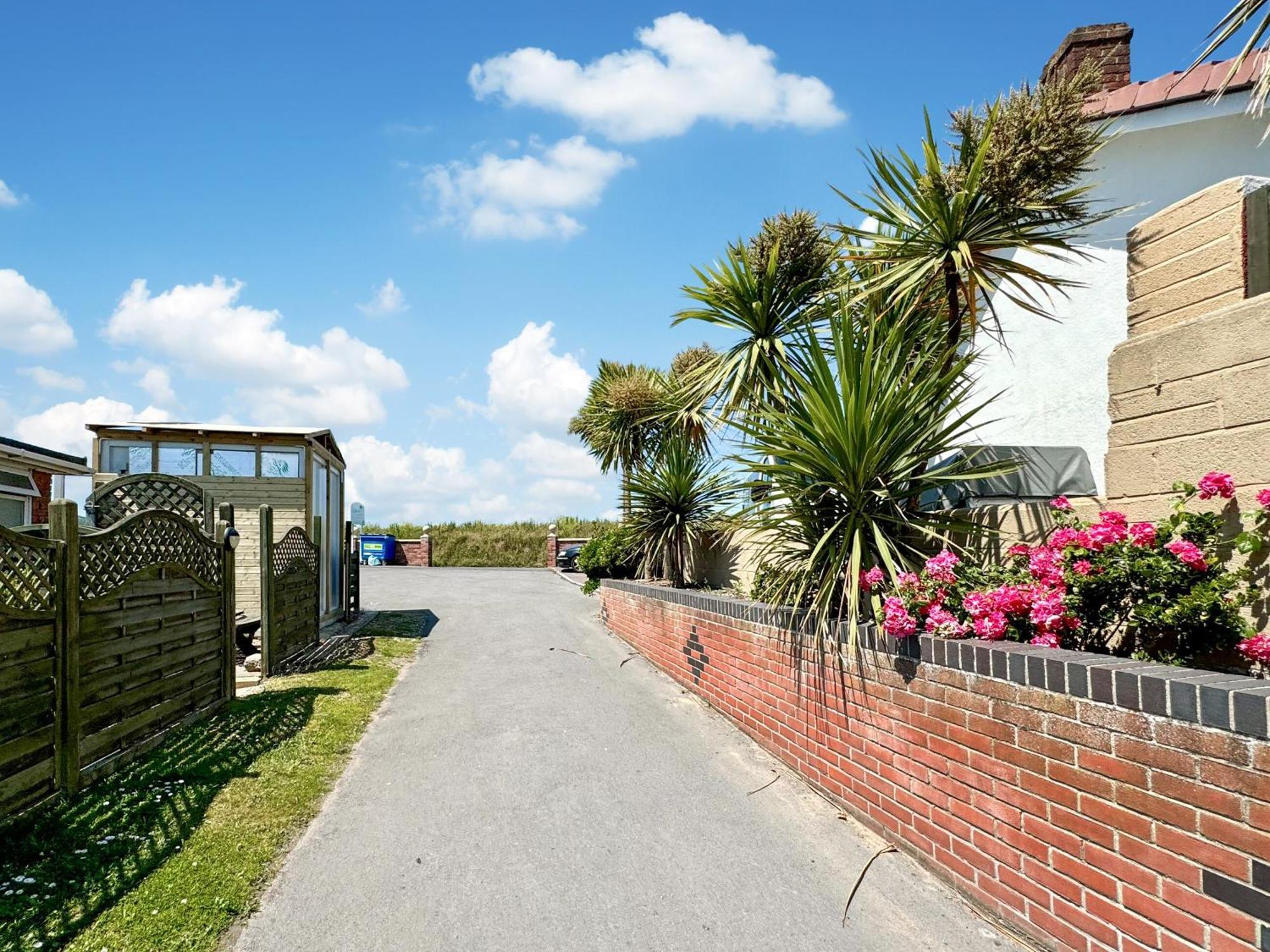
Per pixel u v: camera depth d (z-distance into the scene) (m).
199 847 3.62
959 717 3.27
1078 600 3.30
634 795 4.50
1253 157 7.30
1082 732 2.59
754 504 5.32
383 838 3.88
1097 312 7.07
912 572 4.12
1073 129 4.68
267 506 8.07
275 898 3.24
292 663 8.65
